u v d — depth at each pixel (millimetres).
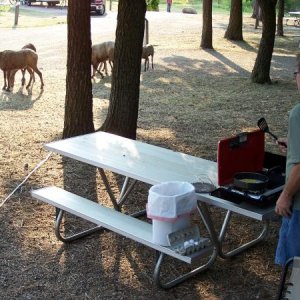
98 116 9250
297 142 3014
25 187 5711
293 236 3195
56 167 6359
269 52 12852
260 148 3900
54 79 12695
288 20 34219
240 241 4676
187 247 3559
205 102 10703
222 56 17484
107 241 4602
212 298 3807
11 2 35688
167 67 14891
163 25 26250
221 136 8203
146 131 8328
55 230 4523
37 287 3893
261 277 4086
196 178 3990
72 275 4062
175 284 3934
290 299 2775
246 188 3463
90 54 7031
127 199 5500
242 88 12320
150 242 3748
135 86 7133
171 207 3576
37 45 18453
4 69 11008
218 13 38125
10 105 9938
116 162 4320
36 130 8102
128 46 6977
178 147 7512
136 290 3883
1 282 3936
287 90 12234
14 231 4719
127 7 6840
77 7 6832
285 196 3100
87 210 4352
